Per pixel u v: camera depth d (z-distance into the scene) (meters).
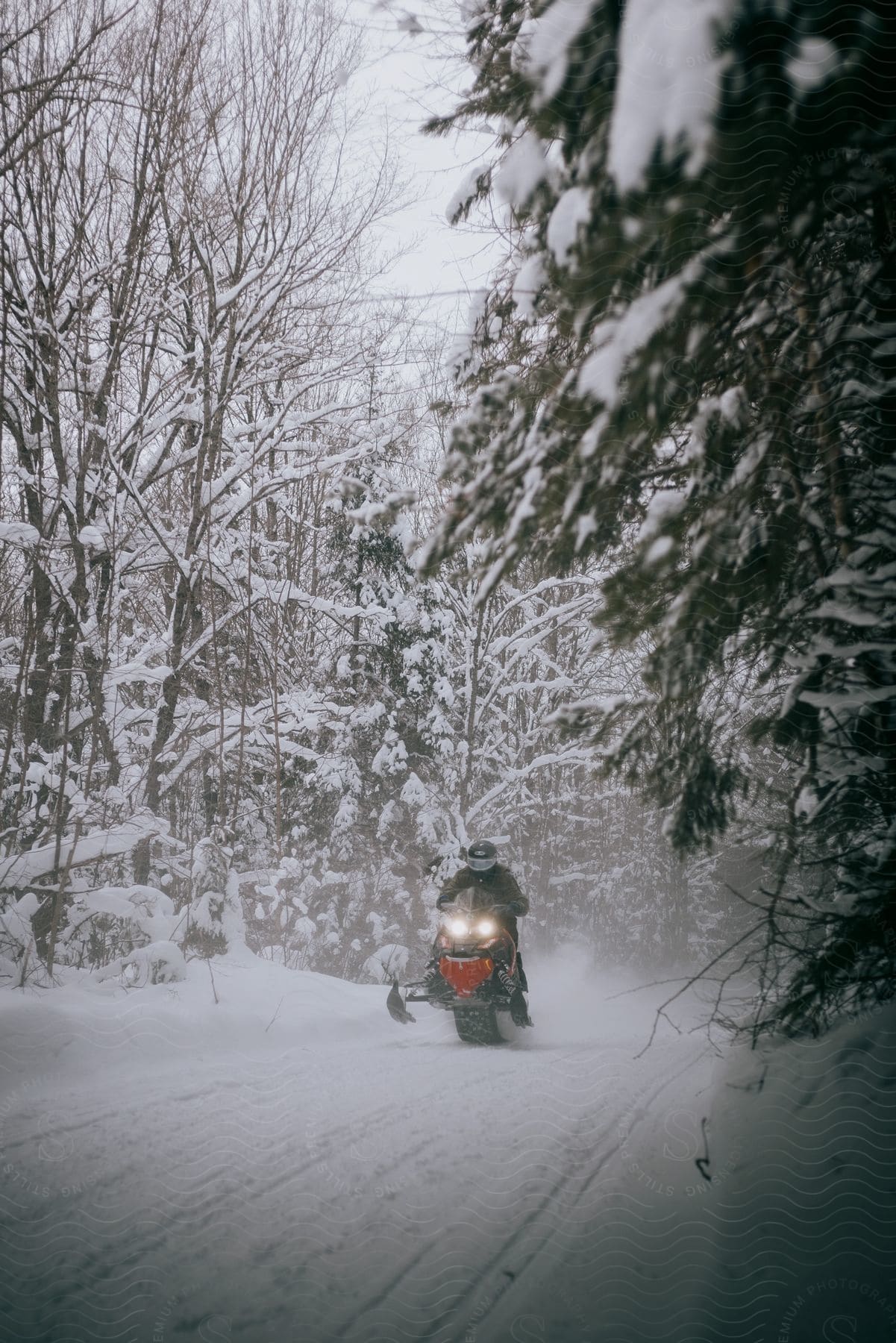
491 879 9.53
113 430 12.45
